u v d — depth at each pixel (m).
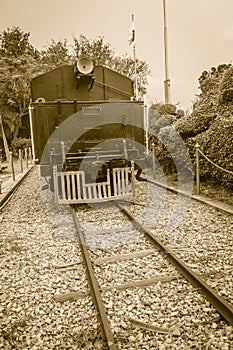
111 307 3.99
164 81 22.86
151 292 4.30
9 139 39.50
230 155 9.09
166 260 5.28
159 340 3.38
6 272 5.23
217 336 3.37
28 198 11.29
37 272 5.18
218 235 6.27
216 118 11.24
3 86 34.44
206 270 4.82
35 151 9.41
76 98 10.54
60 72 10.52
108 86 10.76
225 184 9.91
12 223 8.09
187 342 3.32
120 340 3.40
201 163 11.02
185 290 4.29
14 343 3.53
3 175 19.52
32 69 35.94
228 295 4.09
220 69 17.83
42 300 4.32
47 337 3.57
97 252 5.81
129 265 5.18
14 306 4.23
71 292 4.45
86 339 3.47
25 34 46.59
